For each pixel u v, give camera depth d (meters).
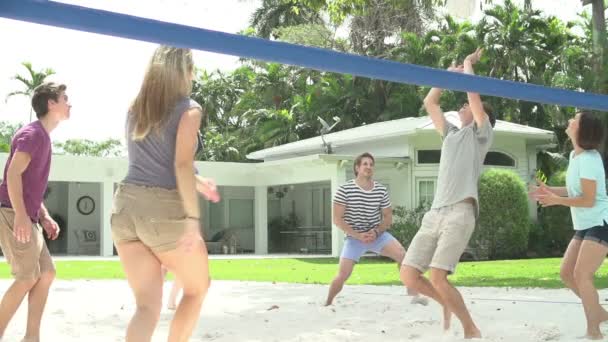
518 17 32.25
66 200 31.31
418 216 22.33
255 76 41.78
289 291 9.88
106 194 25.05
